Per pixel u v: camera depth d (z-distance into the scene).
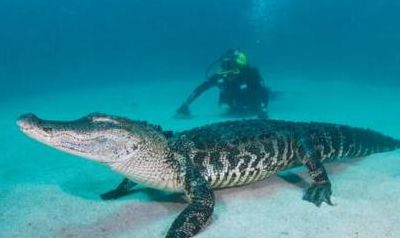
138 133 1.73
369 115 4.61
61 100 7.43
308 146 2.13
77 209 1.94
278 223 1.70
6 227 1.79
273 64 12.88
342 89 6.94
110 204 1.98
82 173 2.54
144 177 1.82
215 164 1.94
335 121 4.30
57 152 3.21
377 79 8.34
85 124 1.66
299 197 1.95
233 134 2.05
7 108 6.79
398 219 1.69
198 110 5.26
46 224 1.80
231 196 1.99
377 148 2.71
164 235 1.65
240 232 1.63
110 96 7.46
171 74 11.20
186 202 1.96
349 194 1.97
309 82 8.06
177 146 1.88
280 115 4.72
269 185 2.12
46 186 2.29
